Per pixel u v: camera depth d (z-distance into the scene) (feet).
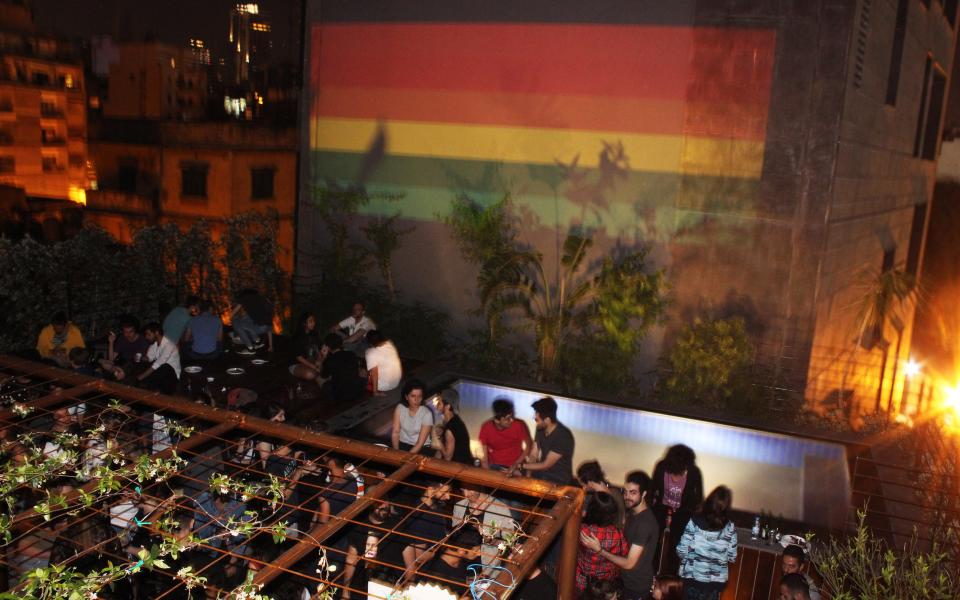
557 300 39.11
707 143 35.22
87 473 14.14
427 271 42.34
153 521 13.24
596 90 37.40
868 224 36.76
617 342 36.52
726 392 33.83
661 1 35.58
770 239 34.50
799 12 32.81
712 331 34.71
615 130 37.22
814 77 32.89
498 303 39.19
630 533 18.38
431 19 40.73
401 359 38.86
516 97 39.22
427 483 18.63
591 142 37.81
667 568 21.76
